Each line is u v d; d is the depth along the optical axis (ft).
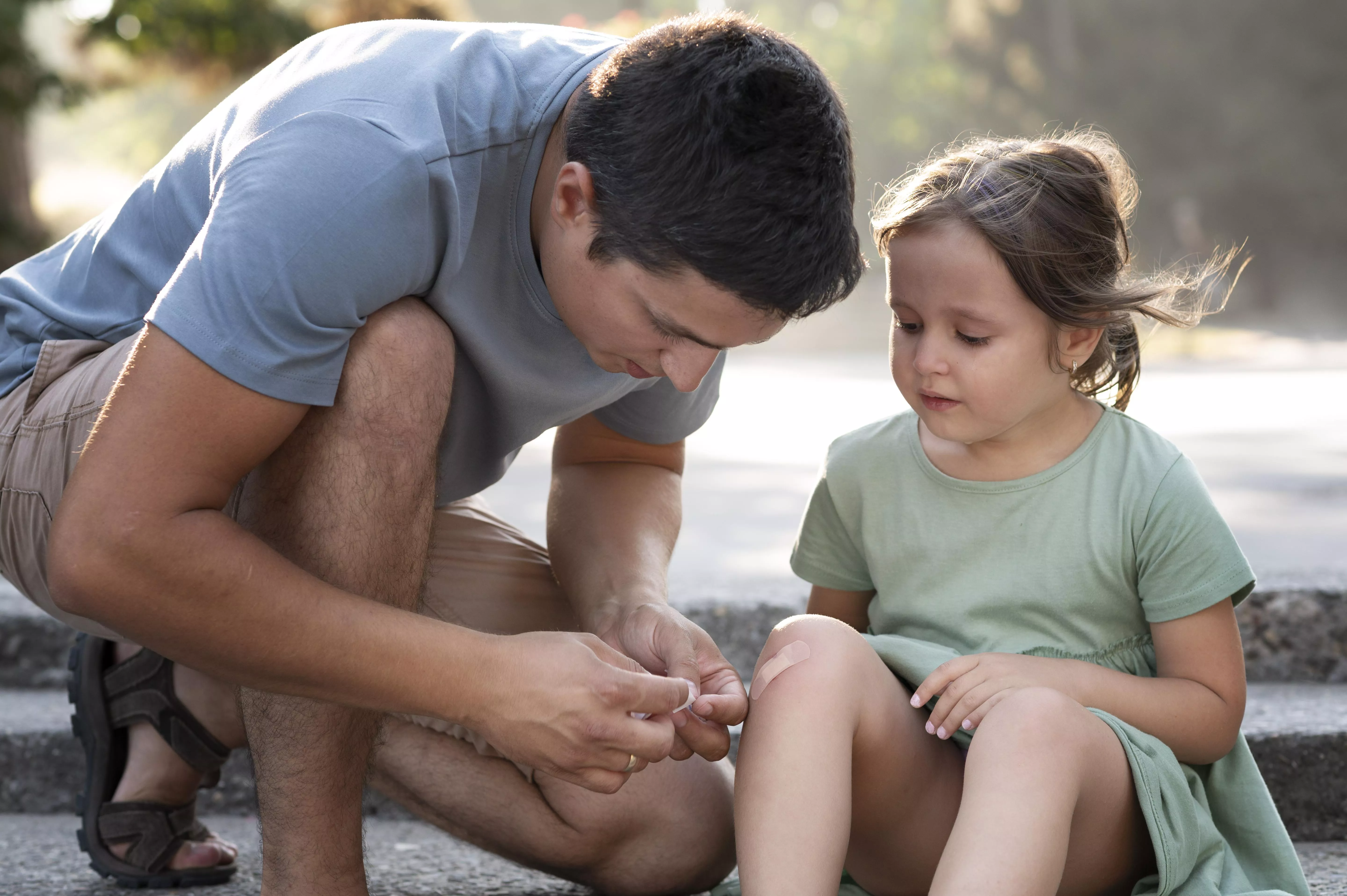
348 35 4.72
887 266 5.07
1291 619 7.48
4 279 5.39
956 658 4.74
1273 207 73.77
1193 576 4.80
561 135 4.50
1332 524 11.79
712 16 4.41
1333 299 74.02
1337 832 6.20
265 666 3.89
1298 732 6.21
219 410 3.87
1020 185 4.87
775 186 3.97
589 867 5.32
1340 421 21.89
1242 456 17.28
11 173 28.22
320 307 4.01
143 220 4.95
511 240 4.61
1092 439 5.12
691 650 4.82
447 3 23.80
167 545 3.76
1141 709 4.66
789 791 4.26
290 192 4.00
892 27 84.89
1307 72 72.43
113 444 3.81
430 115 4.36
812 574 5.70
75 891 5.57
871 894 4.92
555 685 4.09
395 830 6.66
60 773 6.76
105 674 5.57
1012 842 3.98
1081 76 76.38
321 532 4.20
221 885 5.68
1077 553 4.98
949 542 5.19
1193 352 46.78
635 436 5.98
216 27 24.81
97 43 25.62
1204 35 73.82
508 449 5.47
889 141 83.56
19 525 4.91
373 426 4.22
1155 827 4.34
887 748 4.54
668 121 4.03
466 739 5.27
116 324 4.92
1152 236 75.10
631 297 4.18
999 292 4.78
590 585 5.48
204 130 4.86
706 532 12.66
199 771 5.62
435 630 4.03
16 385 5.02
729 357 52.54
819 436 22.25
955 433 4.97
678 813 5.27
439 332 4.42
